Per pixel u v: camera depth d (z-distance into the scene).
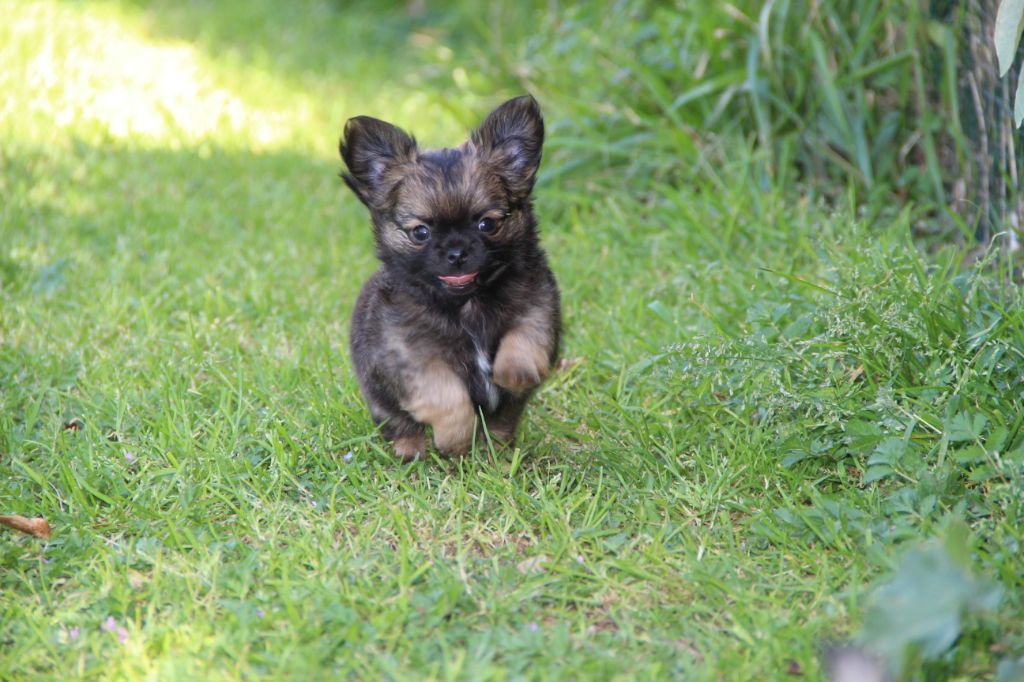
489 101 13.38
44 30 14.70
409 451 6.35
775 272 6.73
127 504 5.72
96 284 8.66
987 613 4.09
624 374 7.16
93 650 4.47
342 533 5.49
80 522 5.53
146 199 10.55
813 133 10.06
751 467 5.93
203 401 6.98
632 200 10.13
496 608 4.70
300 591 4.83
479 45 15.80
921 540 4.98
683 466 6.13
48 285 8.57
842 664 4.08
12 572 5.06
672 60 11.06
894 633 3.81
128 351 7.59
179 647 4.46
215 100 13.88
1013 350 5.85
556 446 6.59
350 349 6.79
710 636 4.53
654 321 7.99
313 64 16.05
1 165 10.89
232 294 8.66
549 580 4.94
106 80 13.91
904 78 9.48
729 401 6.57
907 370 6.18
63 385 7.10
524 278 6.06
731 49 10.77
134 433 6.58
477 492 5.88
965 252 7.40
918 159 9.70
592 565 5.07
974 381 5.79
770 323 6.80
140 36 16.25
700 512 5.65
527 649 4.43
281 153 12.29
